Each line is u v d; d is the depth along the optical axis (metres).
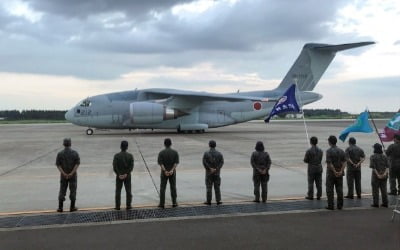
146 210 8.75
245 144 24.39
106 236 6.82
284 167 14.90
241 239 6.62
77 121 32.72
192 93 32.00
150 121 32.78
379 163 8.88
